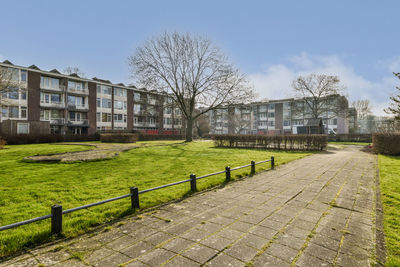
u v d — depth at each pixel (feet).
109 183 21.97
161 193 18.16
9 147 65.62
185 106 100.42
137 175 25.79
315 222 12.70
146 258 9.18
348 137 119.44
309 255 9.36
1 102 94.02
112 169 29.58
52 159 35.40
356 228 11.89
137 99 161.68
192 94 98.22
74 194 18.21
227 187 20.63
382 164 33.30
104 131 121.49
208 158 41.32
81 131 136.46
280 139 59.47
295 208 15.05
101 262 8.90
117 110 149.79
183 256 9.31
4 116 105.50
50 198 17.25
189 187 20.03
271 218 13.34
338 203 15.93
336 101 132.98
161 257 9.25
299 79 126.72
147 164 33.88
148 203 15.79
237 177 24.63
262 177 24.88
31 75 113.29
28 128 96.07
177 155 45.98
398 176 24.36
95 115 138.10
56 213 11.09
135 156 43.88
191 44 95.40
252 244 10.30
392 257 9.12
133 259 9.11
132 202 14.67
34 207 15.25
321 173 27.02
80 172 27.48
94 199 17.02
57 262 8.90
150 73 88.74
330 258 9.16
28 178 24.02
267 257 9.21
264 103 223.71
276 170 29.14
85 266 8.63
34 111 113.80
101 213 13.73
